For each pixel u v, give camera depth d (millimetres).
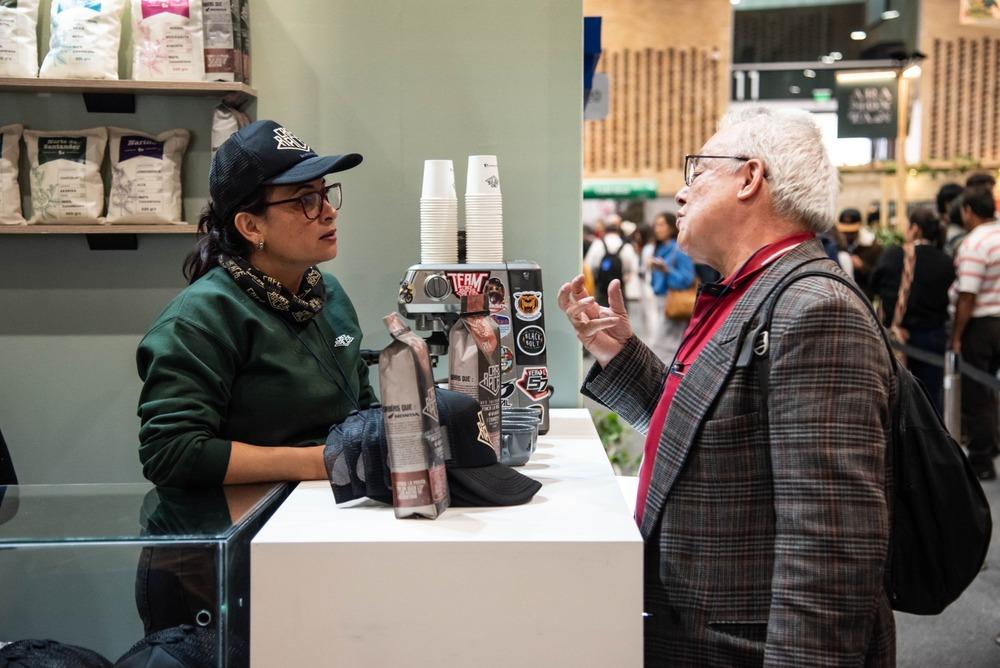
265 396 1851
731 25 9500
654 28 9523
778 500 1399
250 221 1858
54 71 2393
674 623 1506
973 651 3535
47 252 2635
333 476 1550
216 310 1813
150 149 2523
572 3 2604
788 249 1558
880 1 9305
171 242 2639
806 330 1385
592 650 1374
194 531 1382
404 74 2613
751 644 1445
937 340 6027
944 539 1521
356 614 1372
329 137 2619
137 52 2428
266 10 2578
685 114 9586
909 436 1516
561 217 2662
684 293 8500
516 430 1804
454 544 1362
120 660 1409
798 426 1371
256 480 1746
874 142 8922
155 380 1759
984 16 8695
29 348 2658
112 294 2648
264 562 1367
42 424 2672
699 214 1633
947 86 9281
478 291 2154
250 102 2604
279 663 1379
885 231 8344
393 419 1469
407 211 2645
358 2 2592
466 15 2607
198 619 1370
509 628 1372
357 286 2660
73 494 1665
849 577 1328
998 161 9289
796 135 1593
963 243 5855
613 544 1362
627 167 9625
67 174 2488
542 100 2631
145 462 1736
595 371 1970
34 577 1403
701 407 1496
